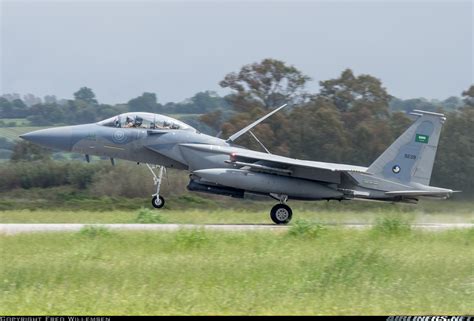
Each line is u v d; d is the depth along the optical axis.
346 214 124.25
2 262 59.31
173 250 66.75
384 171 101.69
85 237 72.88
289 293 50.75
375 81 190.12
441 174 168.25
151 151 103.69
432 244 75.25
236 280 54.00
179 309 46.53
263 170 99.38
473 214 131.50
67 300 48.00
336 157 175.12
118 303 47.50
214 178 96.94
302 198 100.44
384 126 181.12
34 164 162.75
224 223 101.62
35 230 81.50
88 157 108.00
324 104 185.12
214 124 190.25
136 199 144.88
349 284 53.62
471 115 176.62
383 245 73.06
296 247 69.31
